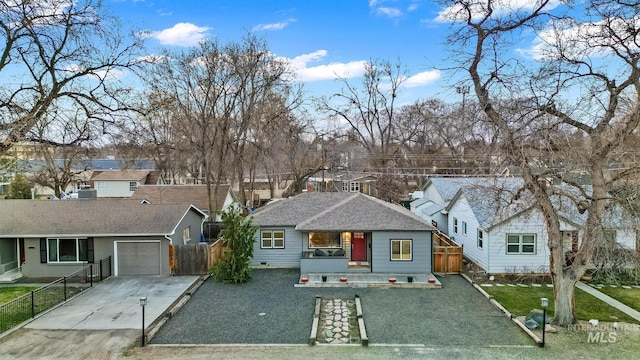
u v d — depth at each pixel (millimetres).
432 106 43781
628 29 10273
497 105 11906
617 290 16203
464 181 29859
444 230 26609
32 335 11852
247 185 47438
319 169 37531
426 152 45719
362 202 20328
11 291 16422
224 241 18484
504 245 18125
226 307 14477
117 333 12023
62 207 20391
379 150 43344
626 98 10719
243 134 33344
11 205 20359
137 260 18766
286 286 17047
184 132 32000
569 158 10688
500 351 10758
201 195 32594
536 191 11859
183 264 18969
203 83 30031
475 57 12289
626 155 10852
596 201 11336
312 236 20156
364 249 19781
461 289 16609
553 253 12469
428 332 12109
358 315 13219
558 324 12438
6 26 11336
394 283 17172
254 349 10945
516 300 15094
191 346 11125
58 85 12750
